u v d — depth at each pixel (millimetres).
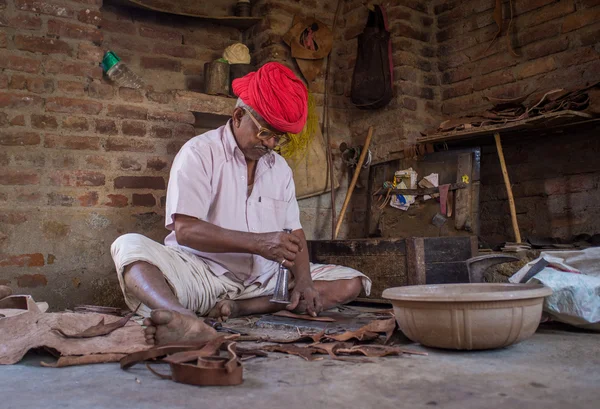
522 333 1718
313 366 1592
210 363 1398
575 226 3506
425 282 3002
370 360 1646
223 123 4078
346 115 4395
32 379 1474
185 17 4078
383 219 4105
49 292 3242
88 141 3402
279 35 4129
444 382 1377
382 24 4184
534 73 3740
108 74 3525
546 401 1196
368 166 4258
